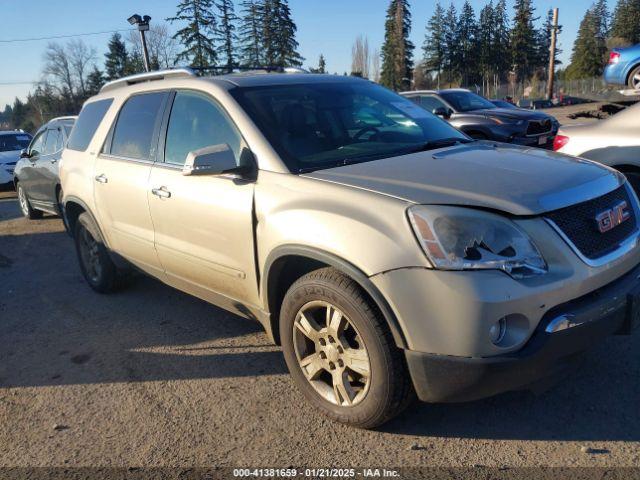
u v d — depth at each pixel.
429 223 2.62
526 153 3.50
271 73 4.39
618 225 3.03
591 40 84.38
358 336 2.90
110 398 3.67
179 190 3.88
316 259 2.94
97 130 5.12
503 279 2.54
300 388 3.33
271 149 3.41
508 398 3.32
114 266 5.41
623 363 3.56
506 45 81.38
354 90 4.28
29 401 3.72
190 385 3.75
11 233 9.50
